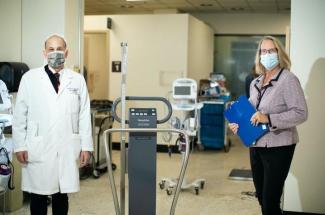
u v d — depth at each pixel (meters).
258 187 3.21
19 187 4.45
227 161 7.41
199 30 9.27
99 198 4.95
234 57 11.32
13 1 5.37
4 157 3.92
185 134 3.03
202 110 8.26
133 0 8.87
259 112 2.99
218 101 8.29
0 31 5.43
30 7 5.33
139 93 8.41
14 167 4.35
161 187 5.46
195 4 9.48
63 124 3.14
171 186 5.21
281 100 3.00
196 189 5.22
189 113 5.75
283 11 10.53
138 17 8.31
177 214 4.47
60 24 5.25
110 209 4.55
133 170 3.14
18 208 4.45
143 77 8.38
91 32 8.52
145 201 3.16
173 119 5.29
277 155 2.99
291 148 3.03
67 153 3.16
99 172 6.00
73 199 4.89
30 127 3.11
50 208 4.41
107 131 3.02
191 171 6.55
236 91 11.42
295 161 4.28
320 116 4.20
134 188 3.15
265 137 3.00
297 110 2.92
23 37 5.37
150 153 3.13
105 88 8.60
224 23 11.08
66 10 5.28
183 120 5.43
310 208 4.28
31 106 3.12
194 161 7.35
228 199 5.05
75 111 3.22
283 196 4.34
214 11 10.64
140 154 3.13
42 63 5.34
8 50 5.42
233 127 3.15
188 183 5.60
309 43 4.20
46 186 3.11
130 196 3.16
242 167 6.90
